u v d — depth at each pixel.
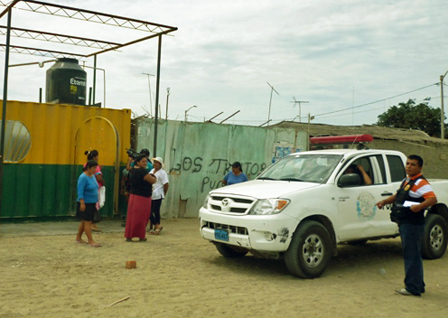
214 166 13.70
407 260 6.14
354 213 7.48
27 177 11.08
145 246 8.89
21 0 9.07
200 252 8.52
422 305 5.73
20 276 6.36
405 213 6.09
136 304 5.36
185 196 13.27
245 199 6.91
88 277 6.44
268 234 6.53
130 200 9.34
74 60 13.02
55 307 5.14
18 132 10.96
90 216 8.74
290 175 7.96
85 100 13.04
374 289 6.42
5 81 9.40
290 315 5.17
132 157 9.79
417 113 38.72
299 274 6.73
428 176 24.03
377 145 22.67
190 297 5.70
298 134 15.06
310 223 6.82
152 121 12.71
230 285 6.33
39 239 9.18
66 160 11.52
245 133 14.16
